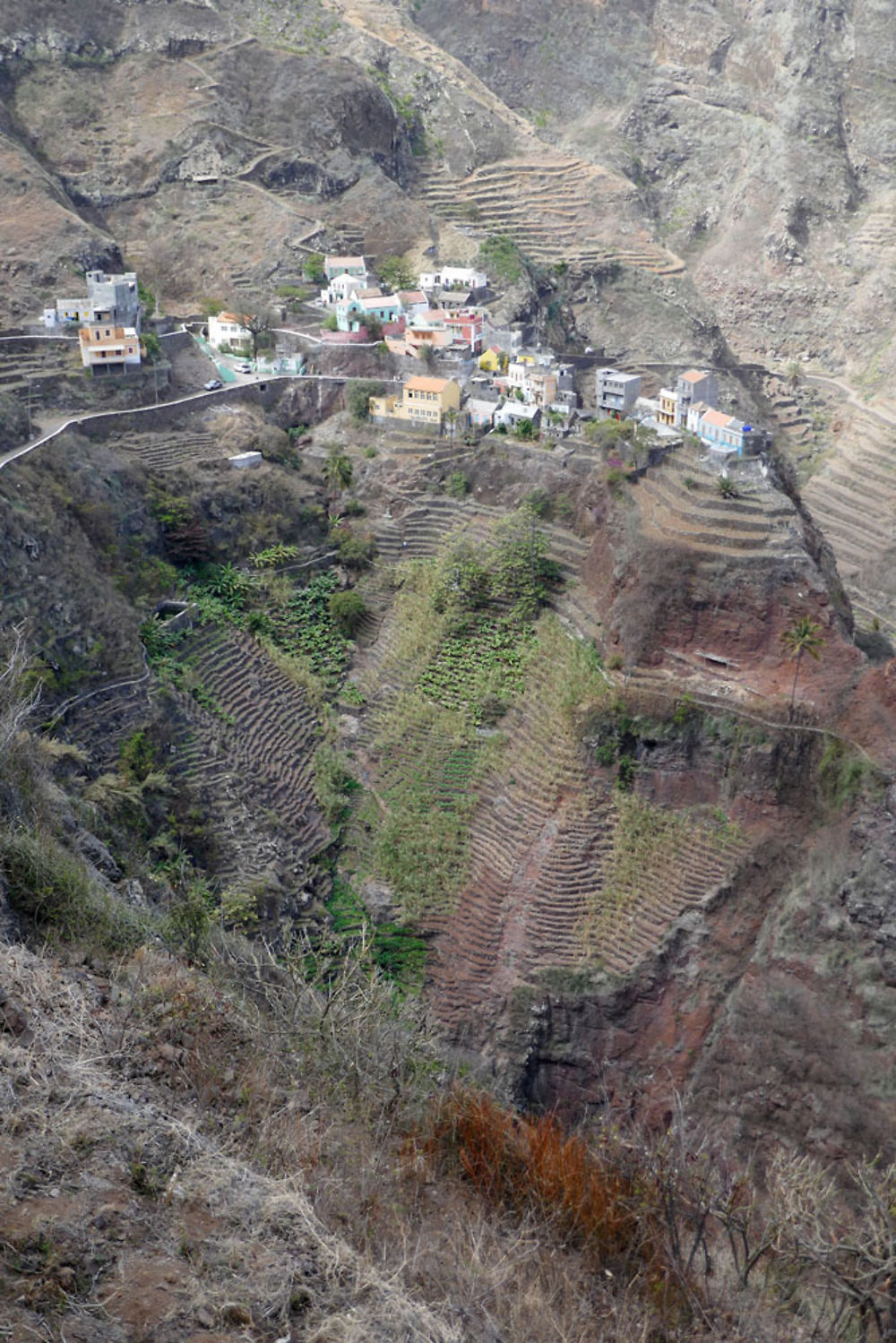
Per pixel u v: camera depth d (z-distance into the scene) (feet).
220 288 398.83
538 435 277.03
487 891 206.28
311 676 246.27
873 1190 69.10
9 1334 39.86
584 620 238.68
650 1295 60.23
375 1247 54.80
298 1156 59.11
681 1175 68.44
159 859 182.80
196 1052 64.23
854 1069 176.55
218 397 296.51
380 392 306.35
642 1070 189.47
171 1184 50.90
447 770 224.74
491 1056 191.31
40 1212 46.57
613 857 206.59
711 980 193.26
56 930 79.25
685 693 214.28
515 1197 64.49
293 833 211.20
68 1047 60.59
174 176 438.40
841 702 206.49
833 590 241.96
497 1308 53.88
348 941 197.26
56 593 209.36
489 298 405.39
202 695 223.71
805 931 192.85
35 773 120.78
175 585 247.50
